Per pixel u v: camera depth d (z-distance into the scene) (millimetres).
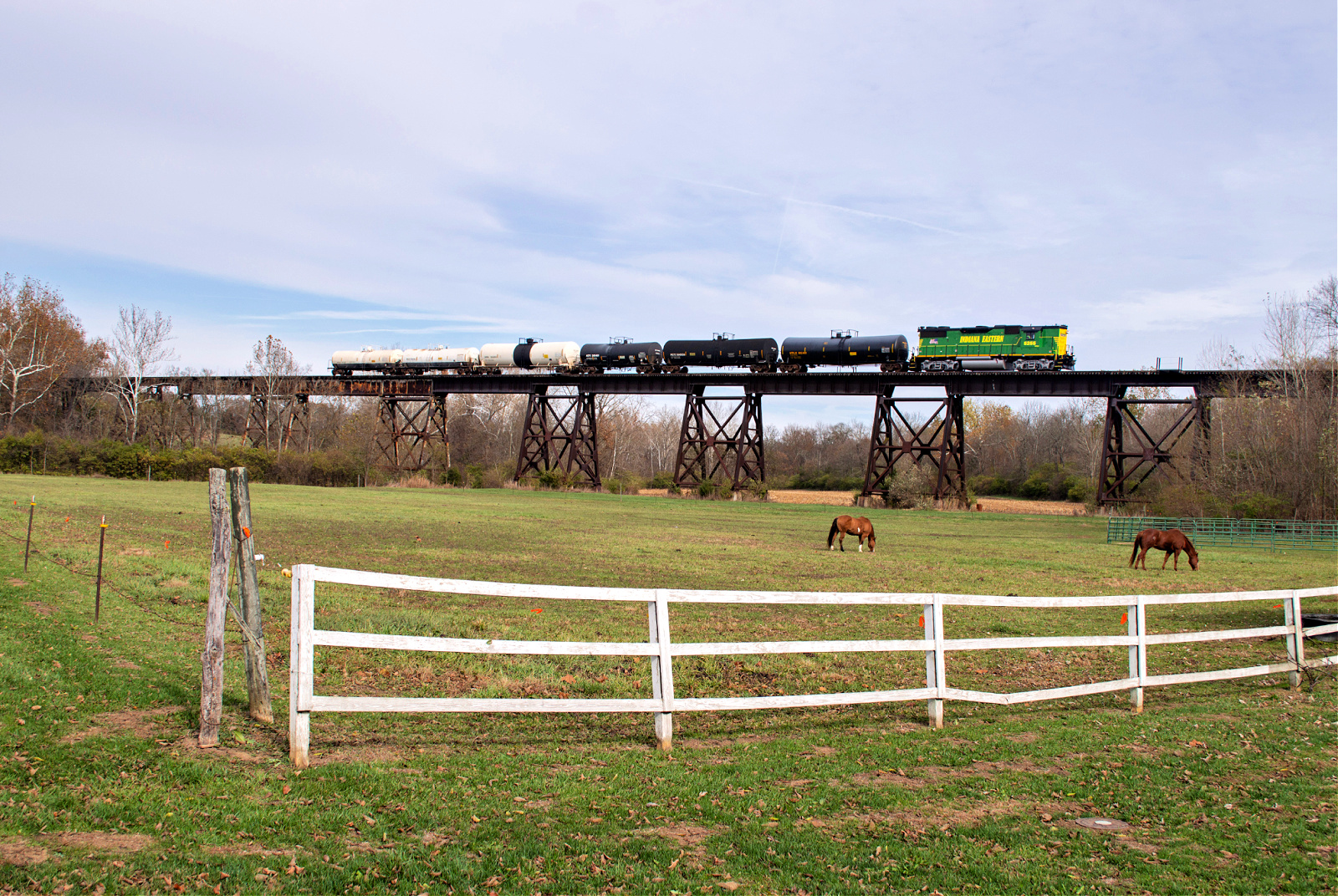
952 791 6668
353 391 80750
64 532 22250
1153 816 6250
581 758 7043
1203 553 34250
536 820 5590
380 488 69062
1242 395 52719
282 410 86125
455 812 5594
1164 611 17766
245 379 83750
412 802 5711
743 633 13820
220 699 6543
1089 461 83812
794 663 11719
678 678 10594
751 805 6129
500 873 4777
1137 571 26141
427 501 50656
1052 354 57750
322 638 6363
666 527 38438
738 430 69375
